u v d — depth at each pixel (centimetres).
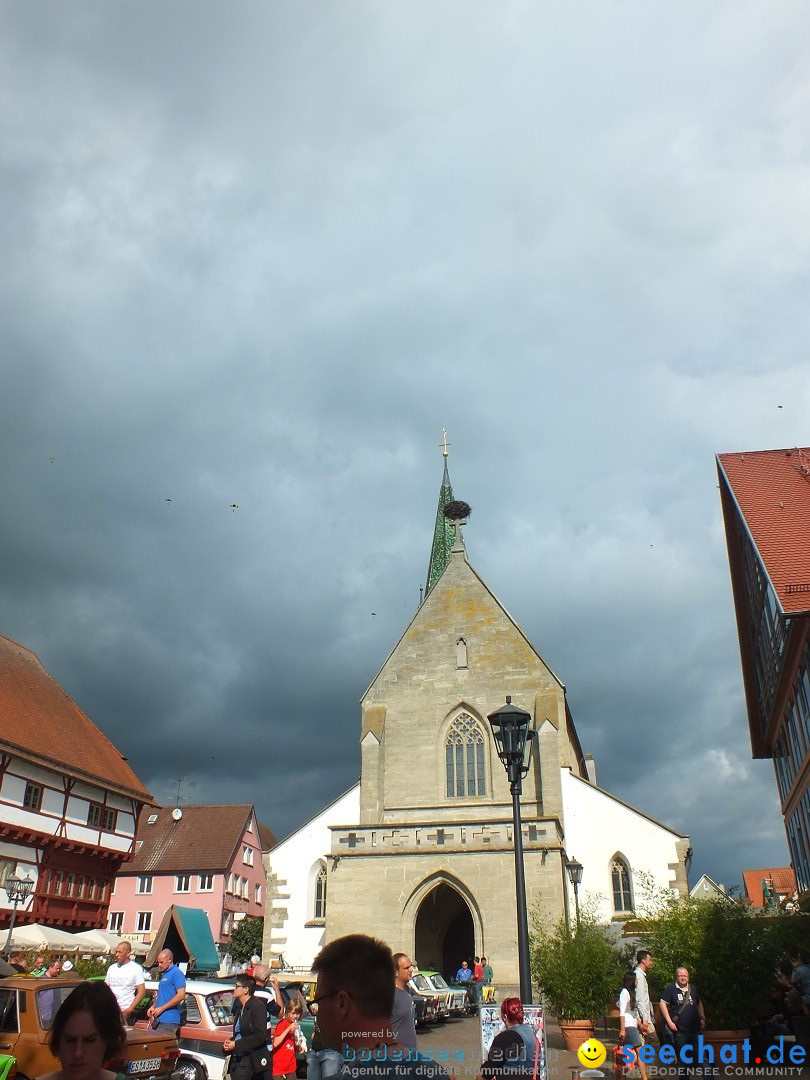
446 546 10031
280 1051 1520
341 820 4084
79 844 4316
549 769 3816
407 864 3347
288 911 3962
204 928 3544
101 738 5069
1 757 3850
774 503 3453
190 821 6950
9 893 3556
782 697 3853
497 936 3164
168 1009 1559
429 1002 2662
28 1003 1341
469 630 4228
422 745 4078
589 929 2350
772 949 1934
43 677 5003
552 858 3225
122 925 6388
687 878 3700
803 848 4047
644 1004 1698
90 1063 480
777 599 2888
